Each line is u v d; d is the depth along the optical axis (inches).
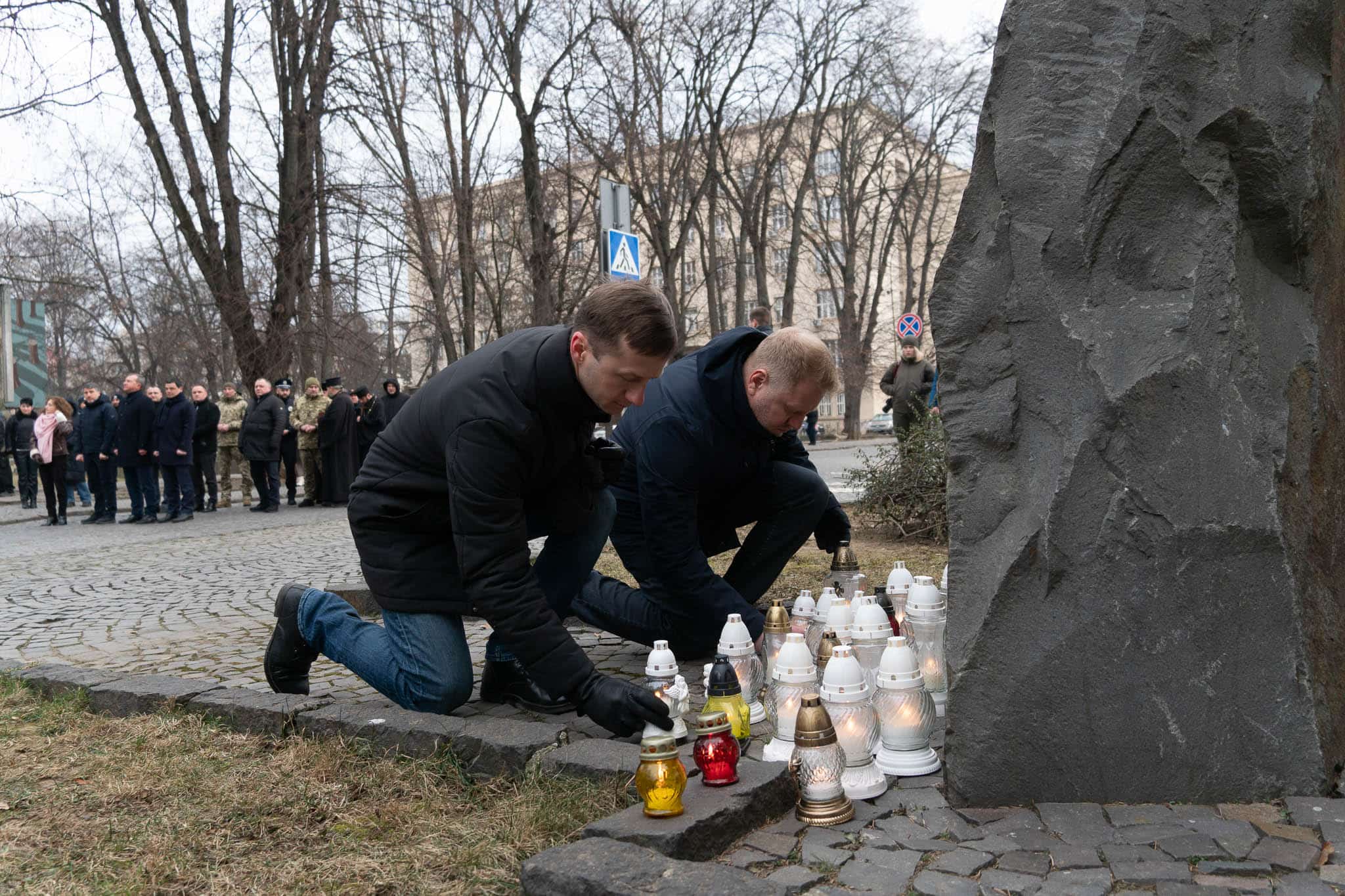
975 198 107.1
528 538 143.2
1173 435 95.7
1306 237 100.8
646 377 117.9
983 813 96.4
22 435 718.5
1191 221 98.7
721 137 1302.9
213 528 513.3
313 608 144.9
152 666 201.9
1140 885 79.9
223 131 827.4
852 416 1715.1
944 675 135.5
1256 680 92.9
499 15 928.3
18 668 174.7
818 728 98.1
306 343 889.5
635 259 364.5
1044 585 97.8
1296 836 85.1
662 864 83.2
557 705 143.2
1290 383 98.4
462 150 946.7
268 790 113.2
